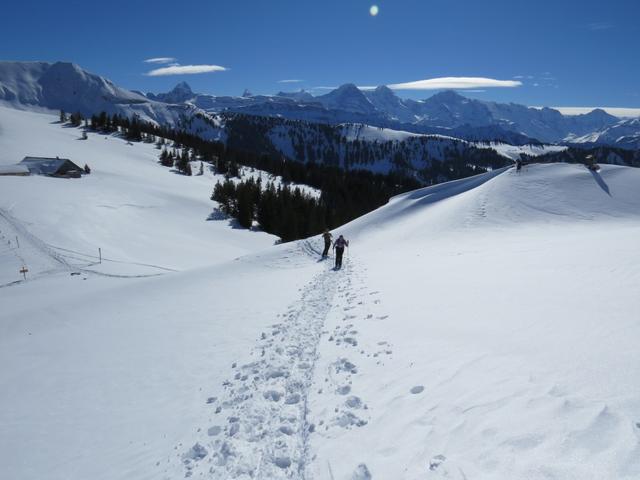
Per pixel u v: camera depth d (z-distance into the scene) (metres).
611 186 36.56
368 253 27.45
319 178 175.00
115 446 7.43
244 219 83.19
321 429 6.54
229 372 9.66
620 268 11.09
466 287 12.73
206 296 18.52
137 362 11.34
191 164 158.25
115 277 32.53
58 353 13.17
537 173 40.22
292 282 19.75
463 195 43.41
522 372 6.54
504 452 4.76
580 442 4.56
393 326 10.51
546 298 9.98
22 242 39.97
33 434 8.29
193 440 7.04
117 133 190.88
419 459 5.12
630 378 5.55
